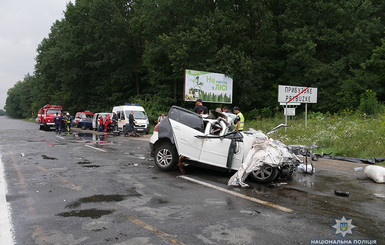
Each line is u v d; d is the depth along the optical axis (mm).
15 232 3633
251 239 3520
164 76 33281
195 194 5457
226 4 29297
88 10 37250
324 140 11859
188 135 7293
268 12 29219
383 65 25969
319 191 5875
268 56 33000
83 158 9719
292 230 3830
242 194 5523
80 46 39125
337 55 31312
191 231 3721
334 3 29188
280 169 6547
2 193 5371
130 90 40094
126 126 20562
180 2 30422
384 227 4004
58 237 3504
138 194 5391
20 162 8812
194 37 26562
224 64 25297
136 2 38188
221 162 6855
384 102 25094
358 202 5172
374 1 31844
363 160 9344
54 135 20844
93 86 44031
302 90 16062
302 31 28250
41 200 4961
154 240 3441
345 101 26344
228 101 24312
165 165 7660
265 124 19281
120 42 36719
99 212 4383
